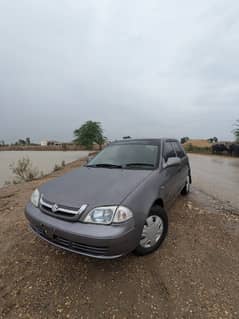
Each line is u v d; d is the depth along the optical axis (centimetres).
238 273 229
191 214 405
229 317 174
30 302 194
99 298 196
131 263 246
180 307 185
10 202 505
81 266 242
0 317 179
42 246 287
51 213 229
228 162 1448
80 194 233
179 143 515
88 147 4962
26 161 1614
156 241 269
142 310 183
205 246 285
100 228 200
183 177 469
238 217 392
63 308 186
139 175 280
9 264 250
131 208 214
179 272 231
